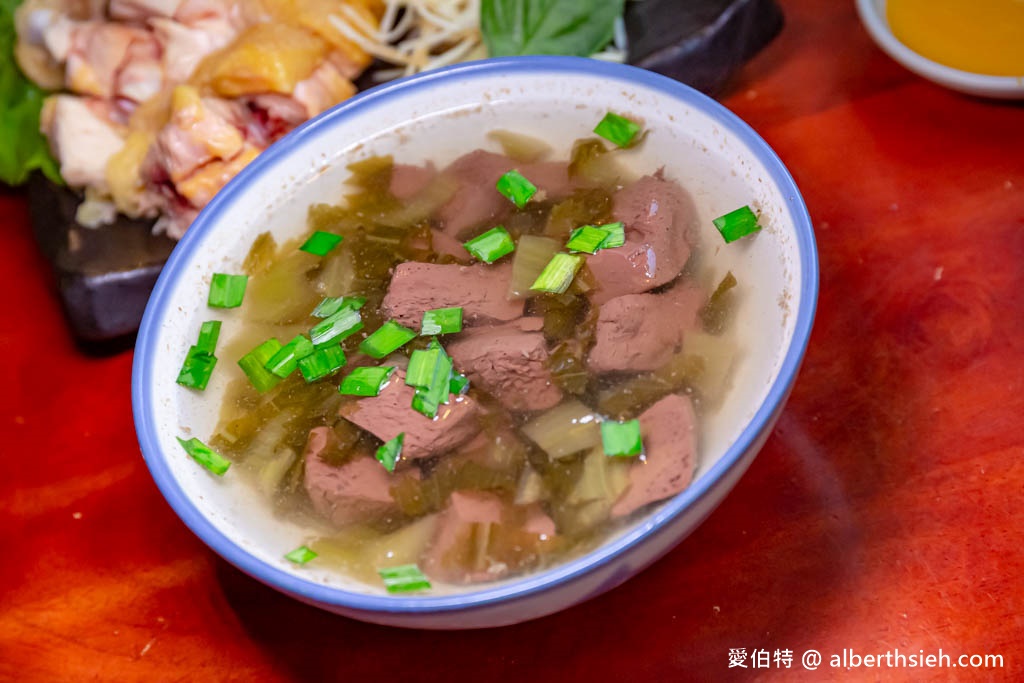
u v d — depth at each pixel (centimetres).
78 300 45
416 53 51
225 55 48
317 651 39
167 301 41
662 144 43
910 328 43
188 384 40
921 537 39
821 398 42
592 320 39
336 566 36
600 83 44
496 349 38
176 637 40
